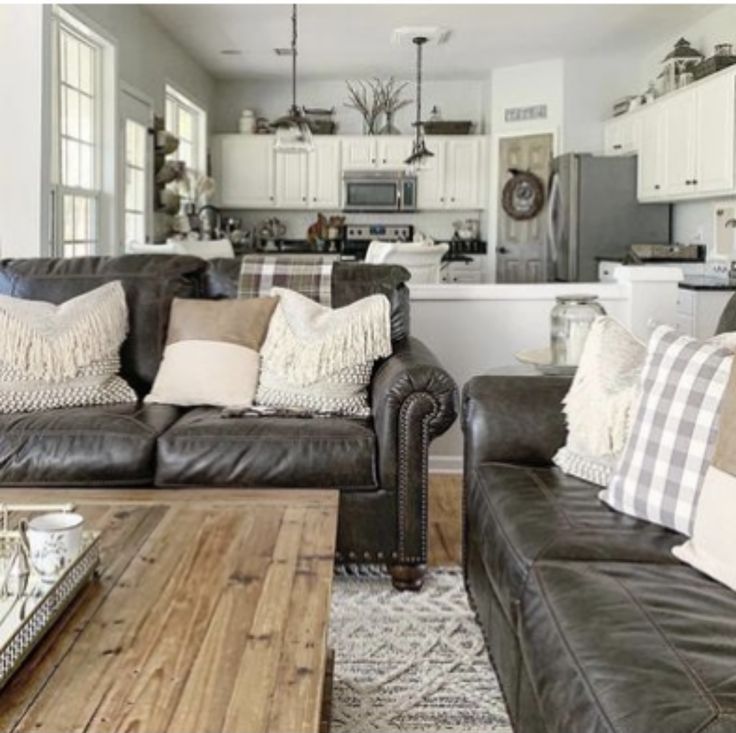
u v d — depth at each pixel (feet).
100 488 8.95
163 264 11.67
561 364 10.58
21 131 14.92
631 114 23.73
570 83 25.91
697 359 6.58
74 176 17.40
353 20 21.42
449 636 8.13
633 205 23.79
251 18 21.17
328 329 10.32
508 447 8.02
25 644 4.39
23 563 4.95
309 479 9.01
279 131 19.30
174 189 24.13
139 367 11.13
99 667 4.32
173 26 22.00
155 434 9.10
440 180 29.53
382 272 11.60
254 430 9.11
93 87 18.16
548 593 5.21
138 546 6.02
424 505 9.12
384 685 7.21
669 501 6.20
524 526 6.31
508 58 26.04
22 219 15.03
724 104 18.30
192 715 3.89
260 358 10.64
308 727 3.80
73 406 10.11
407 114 30.45
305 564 5.70
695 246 21.56
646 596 4.93
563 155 24.80
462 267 29.09
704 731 3.55
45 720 3.84
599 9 20.38
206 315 10.92
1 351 10.03
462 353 14.14
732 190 18.11
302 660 4.40
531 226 27.58
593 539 5.96
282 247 30.09
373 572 9.70
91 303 10.71
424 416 9.02
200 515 6.75
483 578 7.35
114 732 3.75
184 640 4.62
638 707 3.81
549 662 4.67
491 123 28.48
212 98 29.50
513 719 6.08
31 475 8.93
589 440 7.42
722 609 4.78
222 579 5.44
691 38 22.17
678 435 6.34
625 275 13.96
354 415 9.98
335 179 29.86
